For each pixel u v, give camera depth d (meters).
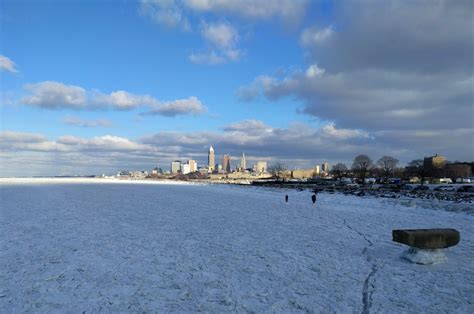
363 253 13.12
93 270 11.07
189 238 16.38
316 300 8.36
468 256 12.46
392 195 48.09
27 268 11.32
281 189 73.25
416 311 7.64
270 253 13.27
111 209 29.73
